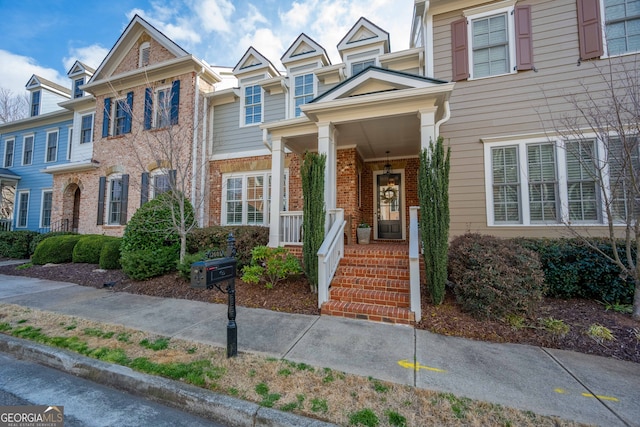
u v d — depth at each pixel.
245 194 9.61
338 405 2.23
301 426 2.03
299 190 8.88
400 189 8.99
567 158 5.75
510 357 3.05
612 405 2.24
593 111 5.40
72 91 14.12
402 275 4.98
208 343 3.35
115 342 3.38
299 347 3.24
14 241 10.78
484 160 6.31
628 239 3.97
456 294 4.29
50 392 2.62
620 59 5.58
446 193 4.35
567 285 4.70
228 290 3.05
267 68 9.92
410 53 7.70
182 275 6.05
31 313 4.48
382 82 5.54
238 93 10.07
